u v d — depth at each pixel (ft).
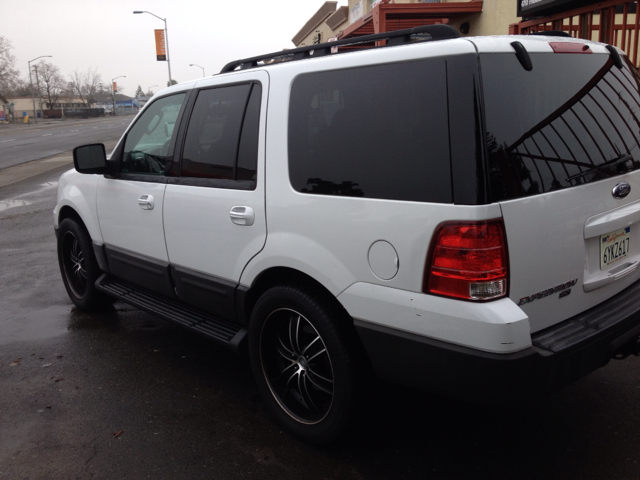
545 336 7.61
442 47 7.36
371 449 9.40
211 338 10.90
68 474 8.91
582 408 10.43
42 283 19.51
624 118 9.05
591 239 8.33
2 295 18.26
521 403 7.17
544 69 7.86
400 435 9.79
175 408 10.89
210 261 10.90
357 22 36.47
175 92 12.30
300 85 9.24
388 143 7.82
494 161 6.98
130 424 10.32
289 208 9.10
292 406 9.86
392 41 8.73
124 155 13.52
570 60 8.32
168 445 9.64
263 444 9.64
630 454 9.00
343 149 8.40
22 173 56.59
